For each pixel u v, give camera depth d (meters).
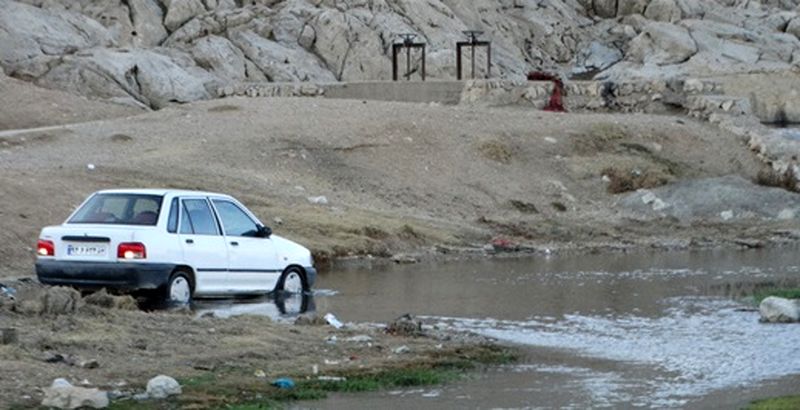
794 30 89.69
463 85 63.78
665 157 54.47
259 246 27.77
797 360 21.44
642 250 41.94
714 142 56.59
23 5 63.84
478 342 22.91
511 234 44.09
